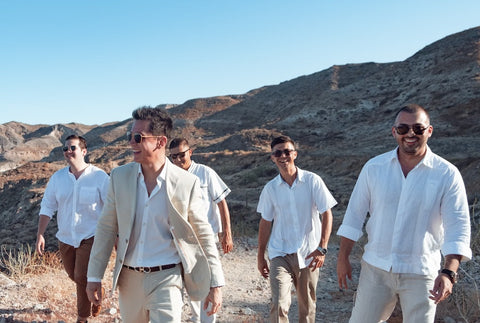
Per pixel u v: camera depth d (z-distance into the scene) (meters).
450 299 5.58
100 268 3.10
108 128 146.00
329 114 77.81
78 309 4.76
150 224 2.98
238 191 28.66
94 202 4.80
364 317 3.29
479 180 21.17
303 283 4.49
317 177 4.54
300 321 4.56
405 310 3.18
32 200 34.91
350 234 3.37
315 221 4.59
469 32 85.06
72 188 4.79
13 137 187.00
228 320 5.66
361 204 3.38
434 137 49.16
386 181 3.23
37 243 4.96
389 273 3.20
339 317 5.92
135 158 3.00
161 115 3.02
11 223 33.72
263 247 4.74
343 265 3.40
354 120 73.56
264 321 5.69
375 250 3.26
